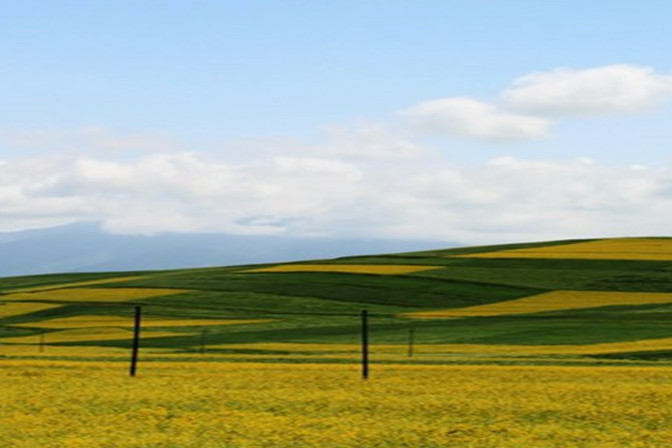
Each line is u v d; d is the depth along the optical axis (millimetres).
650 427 30734
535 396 39375
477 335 84938
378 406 35750
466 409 35062
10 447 25812
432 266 152375
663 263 147750
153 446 26203
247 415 32906
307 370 51375
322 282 136625
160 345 82500
